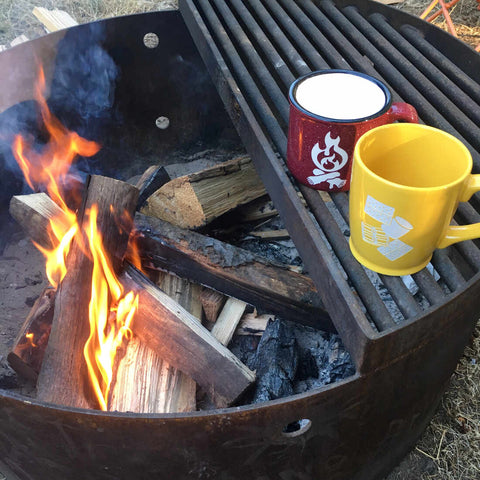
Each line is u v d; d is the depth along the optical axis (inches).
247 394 45.1
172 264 50.9
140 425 31.0
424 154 31.6
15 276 60.1
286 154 38.2
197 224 56.2
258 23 53.9
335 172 34.5
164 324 45.4
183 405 44.7
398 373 33.0
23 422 32.9
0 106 56.2
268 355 47.3
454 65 48.4
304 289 48.6
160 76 65.9
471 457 48.3
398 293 31.5
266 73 44.4
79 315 44.1
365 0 55.1
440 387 41.6
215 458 33.6
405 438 42.8
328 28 50.9
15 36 94.1
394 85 45.4
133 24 60.8
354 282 32.4
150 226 50.6
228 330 50.9
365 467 40.9
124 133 69.4
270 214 62.4
